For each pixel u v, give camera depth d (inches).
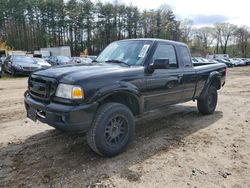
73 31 2829.7
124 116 150.5
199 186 121.2
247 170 137.6
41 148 160.4
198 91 226.7
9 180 123.8
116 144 149.6
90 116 134.0
